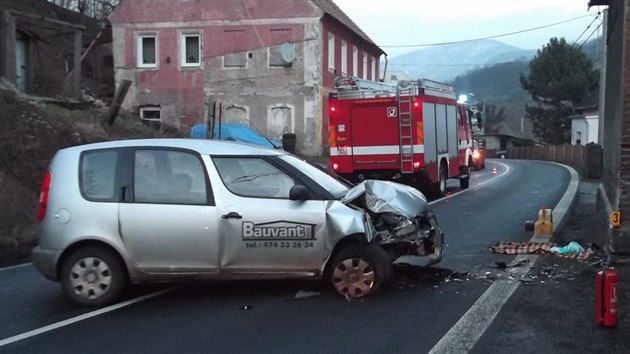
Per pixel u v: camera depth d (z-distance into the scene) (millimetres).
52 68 29562
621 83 8469
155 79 30812
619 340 5562
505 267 8367
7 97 15711
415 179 17047
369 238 6742
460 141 20766
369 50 38531
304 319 6309
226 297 7176
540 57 61688
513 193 18609
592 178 24156
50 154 15117
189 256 6848
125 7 30844
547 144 60938
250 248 6801
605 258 8617
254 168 7016
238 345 5609
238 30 29922
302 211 6805
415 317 6297
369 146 17109
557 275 7895
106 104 28359
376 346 5512
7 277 8672
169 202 6906
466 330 5871
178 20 30422
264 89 29812
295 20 29359
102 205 6922
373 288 6953
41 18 21906
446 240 10609
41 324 6359
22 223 11820
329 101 17375
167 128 25500
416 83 16844
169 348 5570
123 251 6871
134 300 7137
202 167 6977
